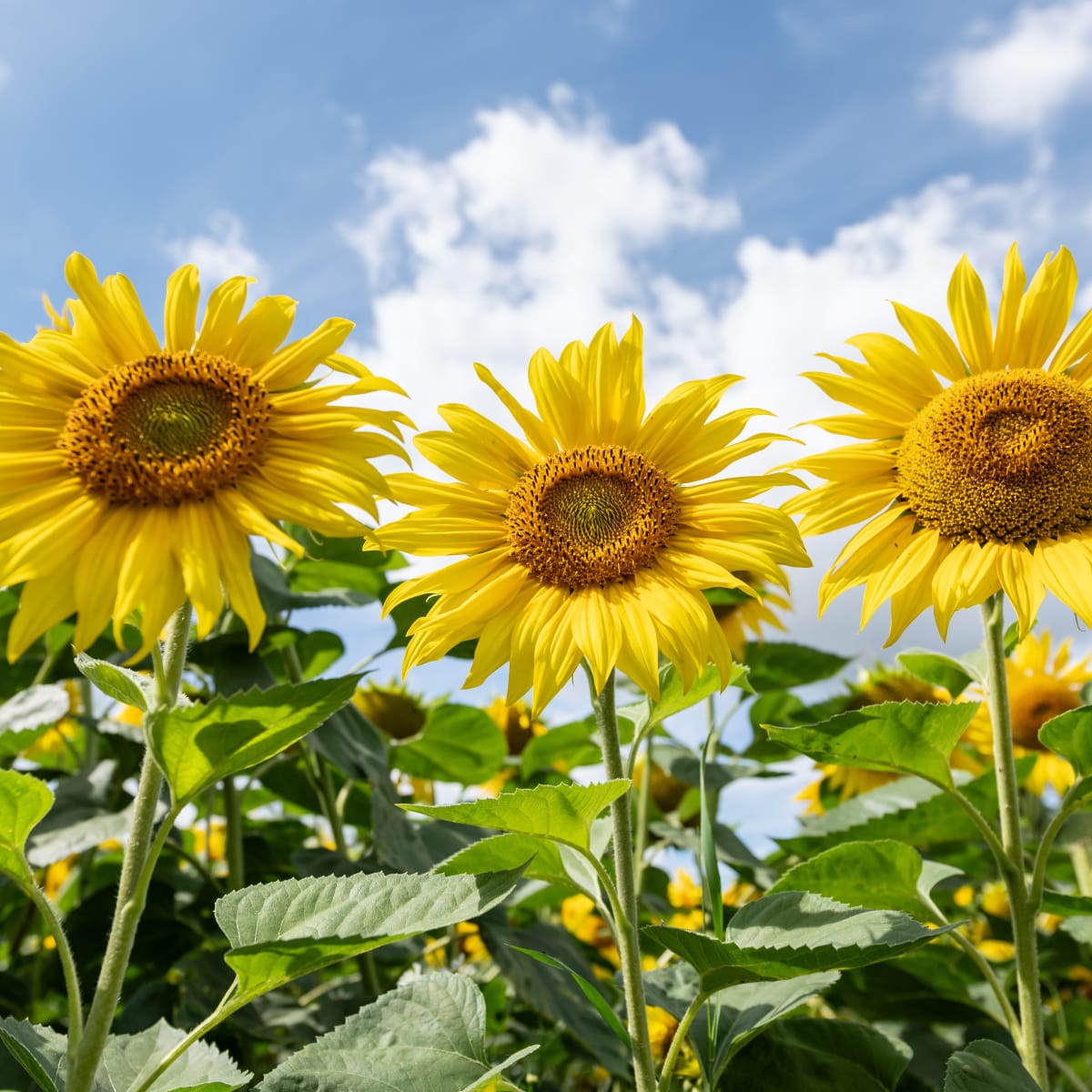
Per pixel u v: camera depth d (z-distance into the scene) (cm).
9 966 119
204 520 66
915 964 99
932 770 81
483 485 81
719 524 78
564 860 79
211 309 74
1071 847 120
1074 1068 122
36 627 63
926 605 83
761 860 116
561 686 72
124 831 102
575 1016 95
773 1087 84
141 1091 62
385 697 135
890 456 88
